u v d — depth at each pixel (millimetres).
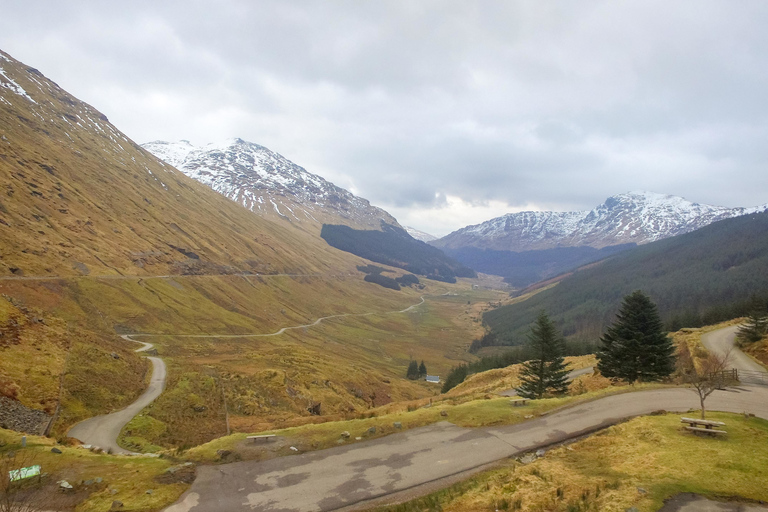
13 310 54688
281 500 18469
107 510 17062
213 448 24359
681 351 57594
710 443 21078
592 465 19891
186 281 171750
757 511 14891
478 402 32406
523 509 16109
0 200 132500
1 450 23172
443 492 18625
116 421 45594
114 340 98688
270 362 92438
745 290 175375
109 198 197875
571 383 52281
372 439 25422
